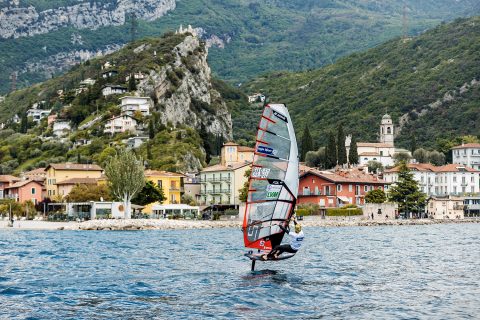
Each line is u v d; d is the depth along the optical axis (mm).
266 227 41656
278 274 45625
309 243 80438
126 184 141625
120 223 128875
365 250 68812
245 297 36062
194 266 50875
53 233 111250
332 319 31000
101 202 143500
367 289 39156
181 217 150500
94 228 127188
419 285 40969
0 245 78188
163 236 99688
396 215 163250
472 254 63875
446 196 193250
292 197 41844
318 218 149875
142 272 46906
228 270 47750
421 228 132000
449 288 39781
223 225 137750
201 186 181250
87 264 53438
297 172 41844
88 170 186000
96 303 34531
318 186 163250
